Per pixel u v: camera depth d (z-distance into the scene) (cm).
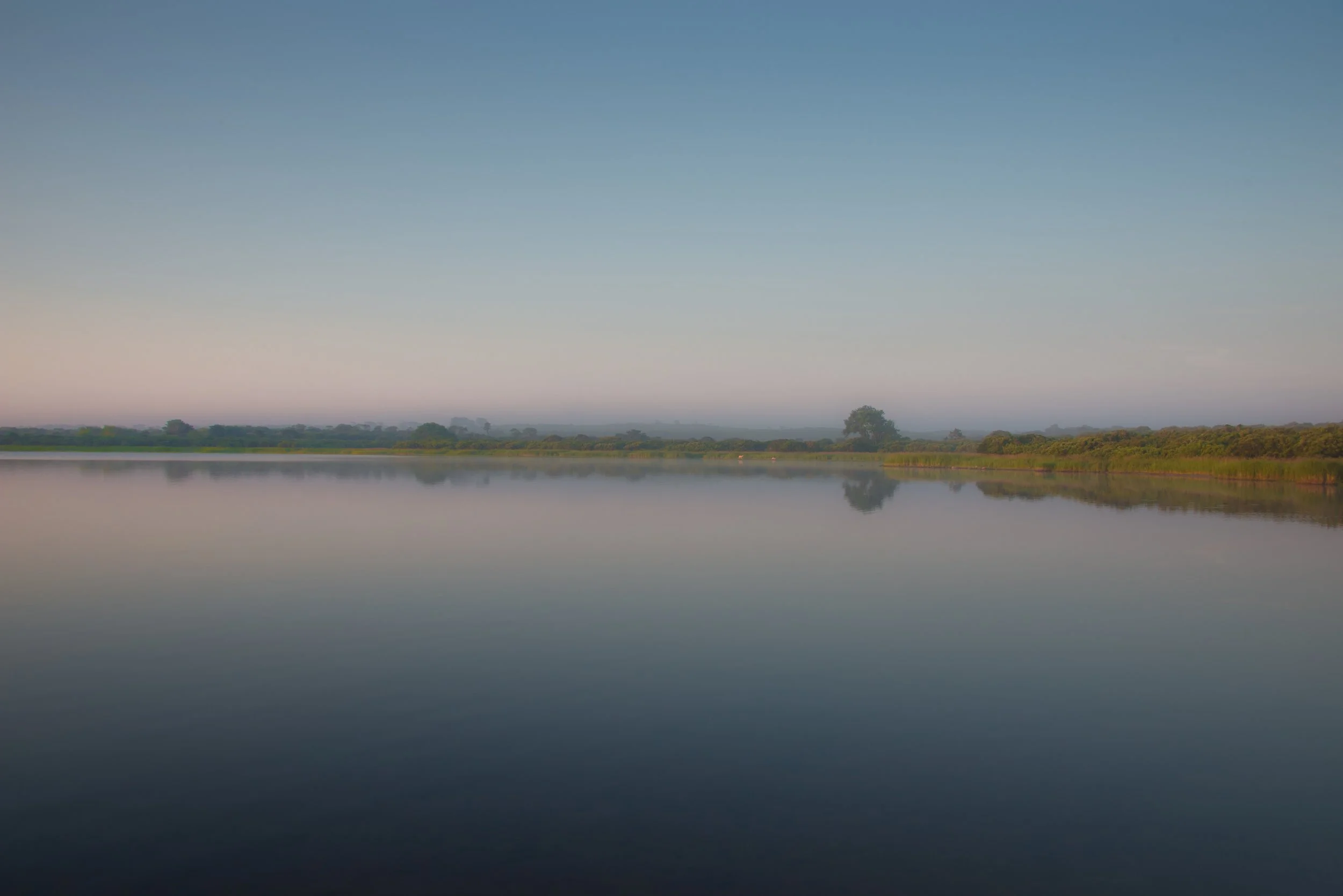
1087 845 853
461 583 2162
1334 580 2272
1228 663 1485
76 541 2889
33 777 980
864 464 11269
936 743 1109
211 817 886
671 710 1221
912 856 825
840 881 779
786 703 1258
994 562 2555
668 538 3041
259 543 2862
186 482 5906
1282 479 6119
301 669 1401
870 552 2736
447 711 1206
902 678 1386
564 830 864
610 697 1273
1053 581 2241
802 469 9006
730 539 3038
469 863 800
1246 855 838
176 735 1111
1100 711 1237
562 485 5928
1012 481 6688
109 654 1487
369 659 1464
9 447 14450
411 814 896
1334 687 1357
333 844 834
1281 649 1578
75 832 855
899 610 1889
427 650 1526
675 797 941
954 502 4628
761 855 822
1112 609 1914
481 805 918
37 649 1520
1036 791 973
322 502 4372
